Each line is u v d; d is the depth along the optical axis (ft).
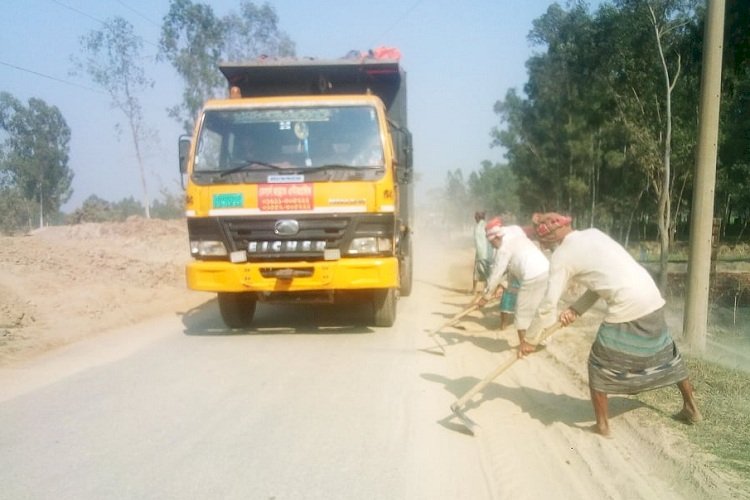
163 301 38.60
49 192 180.86
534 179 135.74
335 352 25.41
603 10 59.98
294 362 23.70
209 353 25.18
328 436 16.08
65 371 22.18
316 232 25.93
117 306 35.04
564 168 116.37
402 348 26.22
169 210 148.05
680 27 49.93
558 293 15.55
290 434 16.20
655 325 15.14
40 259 47.06
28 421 16.94
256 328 30.86
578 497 12.96
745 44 49.01
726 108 52.06
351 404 18.67
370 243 25.99
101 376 21.54
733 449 14.34
